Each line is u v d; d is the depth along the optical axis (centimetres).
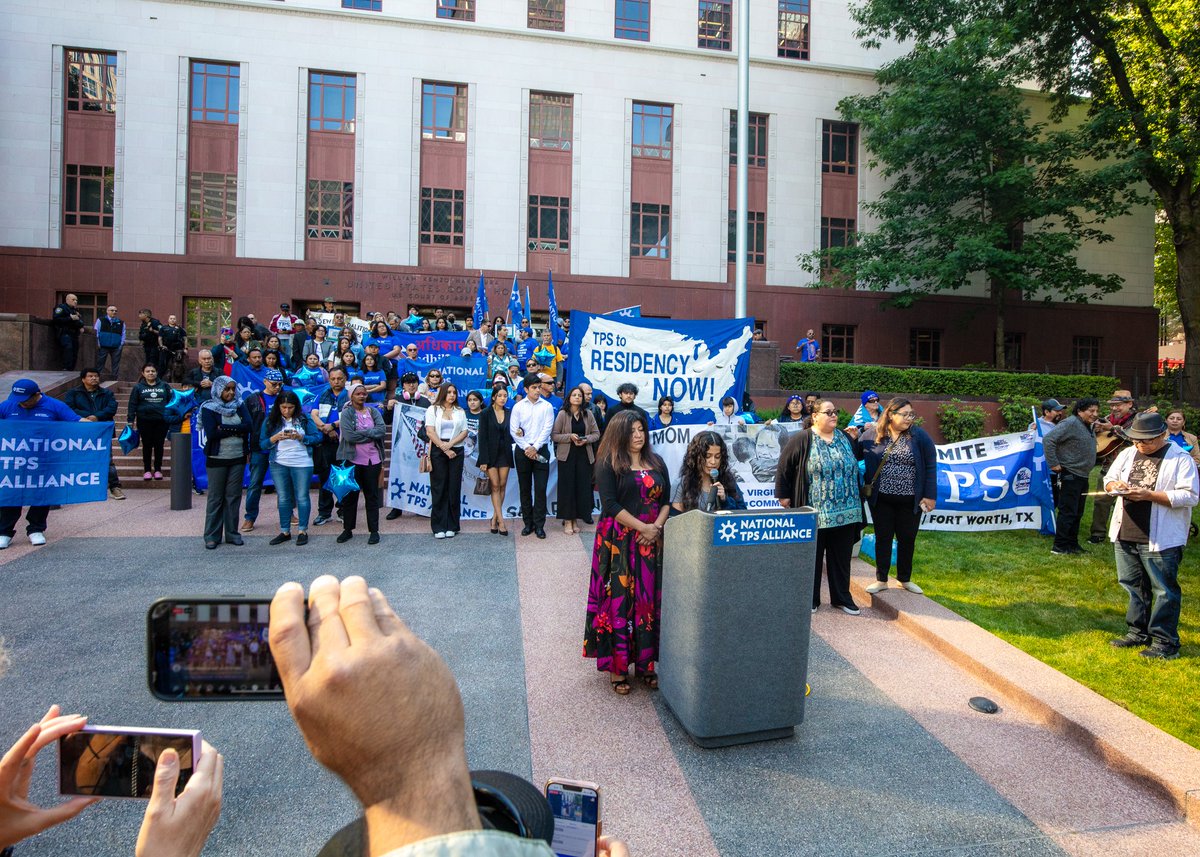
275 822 295
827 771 338
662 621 398
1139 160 1867
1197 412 1827
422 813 62
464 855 55
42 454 718
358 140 2055
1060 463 744
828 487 552
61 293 1917
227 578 626
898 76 2123
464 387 1329
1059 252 1936
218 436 720
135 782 92
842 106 2227
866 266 2017
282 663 69
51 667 438
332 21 2042
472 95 2122
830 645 497
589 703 405
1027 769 342
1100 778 335
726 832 291
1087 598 585
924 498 586
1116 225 2520
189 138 1977
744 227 1511
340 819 297
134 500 971
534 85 2162
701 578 348
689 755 351
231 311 1989
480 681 432
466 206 2119
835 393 1673
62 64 1912
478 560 698
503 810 86
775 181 2302
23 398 732
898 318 2377
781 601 359
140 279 1934
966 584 623
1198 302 2058
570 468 820
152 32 1944
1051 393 1842
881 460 595
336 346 1369
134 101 1936
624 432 425
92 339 1523
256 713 391
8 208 1889
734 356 1031
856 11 2136
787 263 2306
